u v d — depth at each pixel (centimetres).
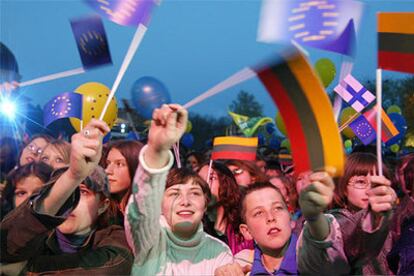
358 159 315
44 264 233
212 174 341
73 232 240
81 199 242
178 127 198
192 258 240
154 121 198
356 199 308
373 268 258
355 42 227
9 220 209
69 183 201
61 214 208
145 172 202
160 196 206
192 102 197
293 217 367
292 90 197
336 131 198
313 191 196
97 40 252
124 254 246
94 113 434
